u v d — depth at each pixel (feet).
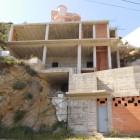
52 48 89.30
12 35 92.22
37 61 68.23
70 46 87.30
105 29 89.81
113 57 99.14
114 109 56.49
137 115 54.29
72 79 63.10
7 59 62.08
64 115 59.26
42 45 87.97
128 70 58.95
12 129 49.88
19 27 93.20
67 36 98.84
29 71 63.00
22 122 53.06
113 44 88.02
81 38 86.33
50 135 51.11
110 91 58.90
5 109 51.98
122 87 58.03
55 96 65.77
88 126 56.18
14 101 54.03
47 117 58.75
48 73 66.64
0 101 51.96
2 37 96.78
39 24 90.94
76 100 59.77
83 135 52.54
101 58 90.48
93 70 82.84
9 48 89.66
